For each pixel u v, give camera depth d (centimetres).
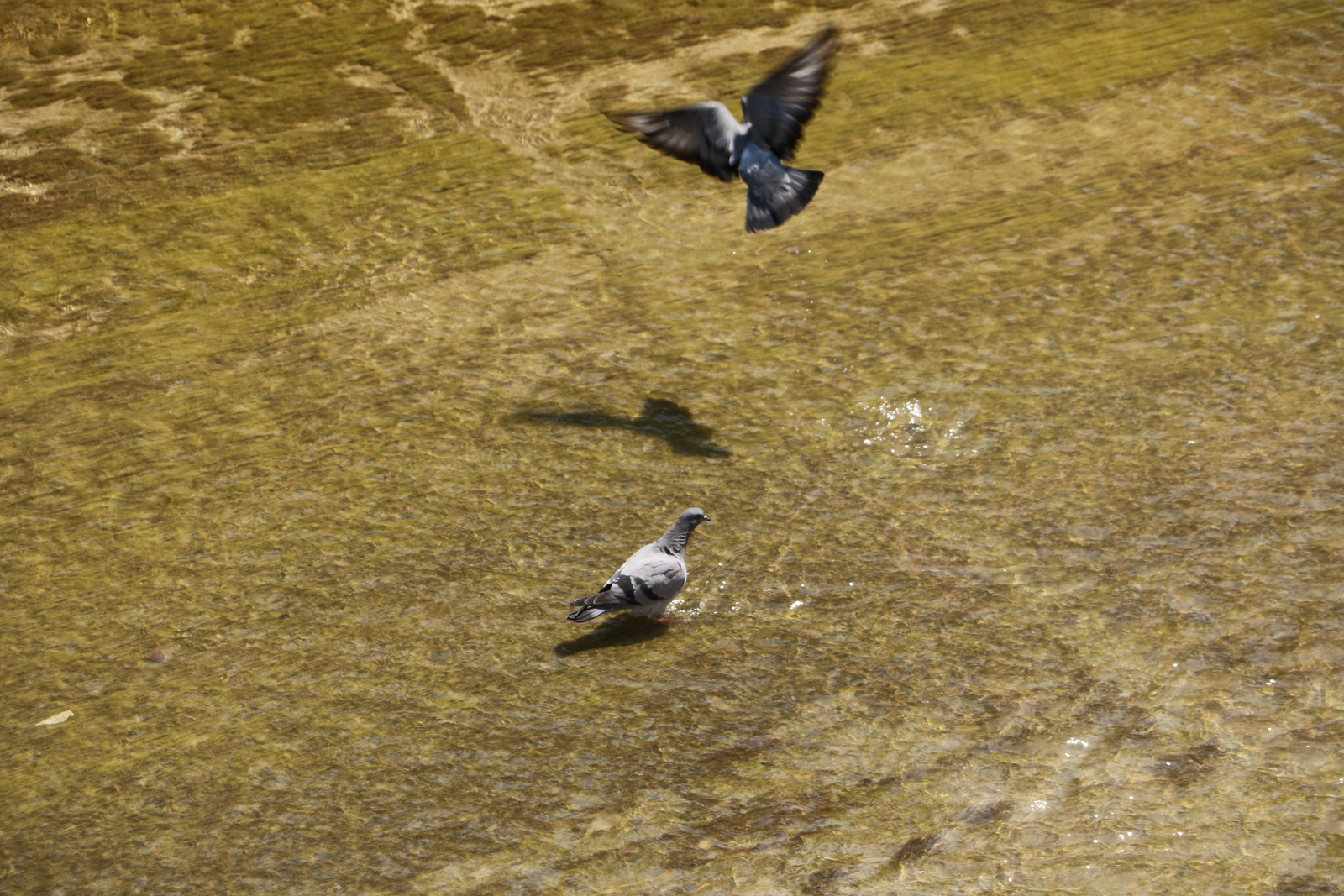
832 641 848
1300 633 812
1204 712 754
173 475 1103
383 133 1694
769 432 1116
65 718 814
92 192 1570
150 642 888
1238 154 1533
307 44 1828
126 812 727
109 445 1155
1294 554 888
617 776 734
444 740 772
